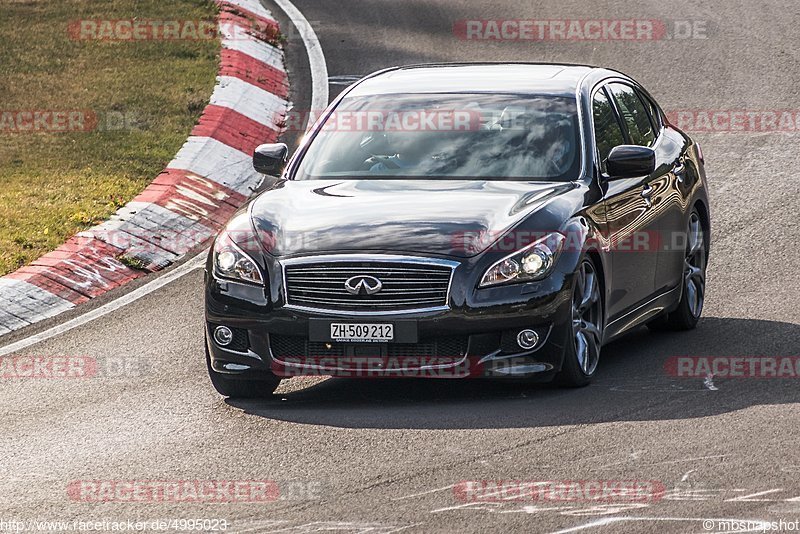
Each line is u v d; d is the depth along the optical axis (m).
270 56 71.69
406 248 27.02
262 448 24.89
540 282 27.09
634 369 30.50
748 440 23.95
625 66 69.44
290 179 31.03
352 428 25.92
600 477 22.11
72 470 24.19
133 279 42.03
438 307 26.81
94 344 34.84
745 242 43.53
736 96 63.75
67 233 44.91
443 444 24.45
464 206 28.31
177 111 61.00
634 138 33.72
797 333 33.50
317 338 27.06
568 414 26.30
